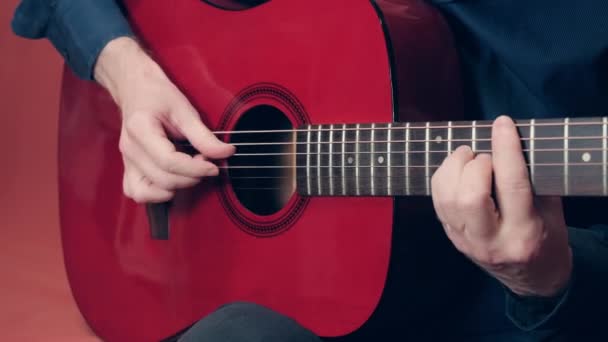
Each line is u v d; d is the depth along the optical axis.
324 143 0.96
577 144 0.82
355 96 0.98
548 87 0.97
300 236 1.01
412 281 0.98
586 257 0.89
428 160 0.90
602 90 0.96
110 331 1.20
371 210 0.96
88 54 1.16
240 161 1.07
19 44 1.88
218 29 1.10
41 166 1.79
